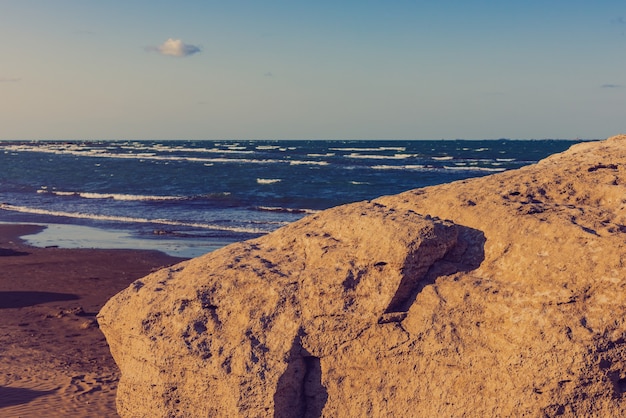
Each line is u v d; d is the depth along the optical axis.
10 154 123.12
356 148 157.12
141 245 24.86
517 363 5.40
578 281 5.49
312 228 6.82
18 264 20.80
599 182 6.66
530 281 5.67
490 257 6.07
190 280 6.77
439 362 5.75
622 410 5.21
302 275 6.36
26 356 11.20
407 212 6.59
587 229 5.77
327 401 6.12
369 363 6.00
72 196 45.69
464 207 6.60
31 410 8.30
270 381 6.02
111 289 17.30
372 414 5.94
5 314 14.42
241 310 6.42
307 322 6.18
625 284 5.33
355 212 6.70
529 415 5.33
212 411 6.27
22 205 39.59
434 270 6.13
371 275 6.10
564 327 5.35
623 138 8.14
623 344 5.23
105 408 8.41
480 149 145.25
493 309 5.69
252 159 97.62
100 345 12.05
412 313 5.98
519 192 6.71
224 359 6.22
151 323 6.67
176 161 91.81
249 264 6.71
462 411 5.60
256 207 37.88
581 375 5.22
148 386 6.56
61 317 14.17
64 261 21.38
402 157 102.88
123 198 43.91
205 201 41.59
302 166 78.44
